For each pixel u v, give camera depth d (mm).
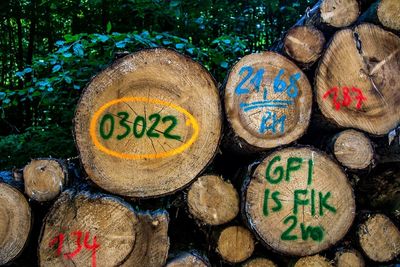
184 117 1940
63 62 3371
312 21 2234
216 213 2037
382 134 2174
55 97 3867
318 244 2080
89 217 1910
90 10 4809
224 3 4395
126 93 1896
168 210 2361
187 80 1928
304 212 2057
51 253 1920
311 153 2051
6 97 3820
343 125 2133
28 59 6324
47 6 5238
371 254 2168
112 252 1908
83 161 1877
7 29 6324
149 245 1938
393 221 2240
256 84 1991
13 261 1980
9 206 1960
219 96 1960
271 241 2037
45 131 4129
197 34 4418
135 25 4555
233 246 2062
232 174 2438
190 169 1960
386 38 2172
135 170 1924
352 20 2141
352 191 2098
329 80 2105
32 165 1953
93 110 1877
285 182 2037
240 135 1982
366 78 2143
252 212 2008
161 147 1934
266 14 4773
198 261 1974
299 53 2057
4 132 5980
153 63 1896
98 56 3863
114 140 1900
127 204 1917
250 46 4812
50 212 1925
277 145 2025
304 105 2043
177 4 3959
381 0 2145
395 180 2420
